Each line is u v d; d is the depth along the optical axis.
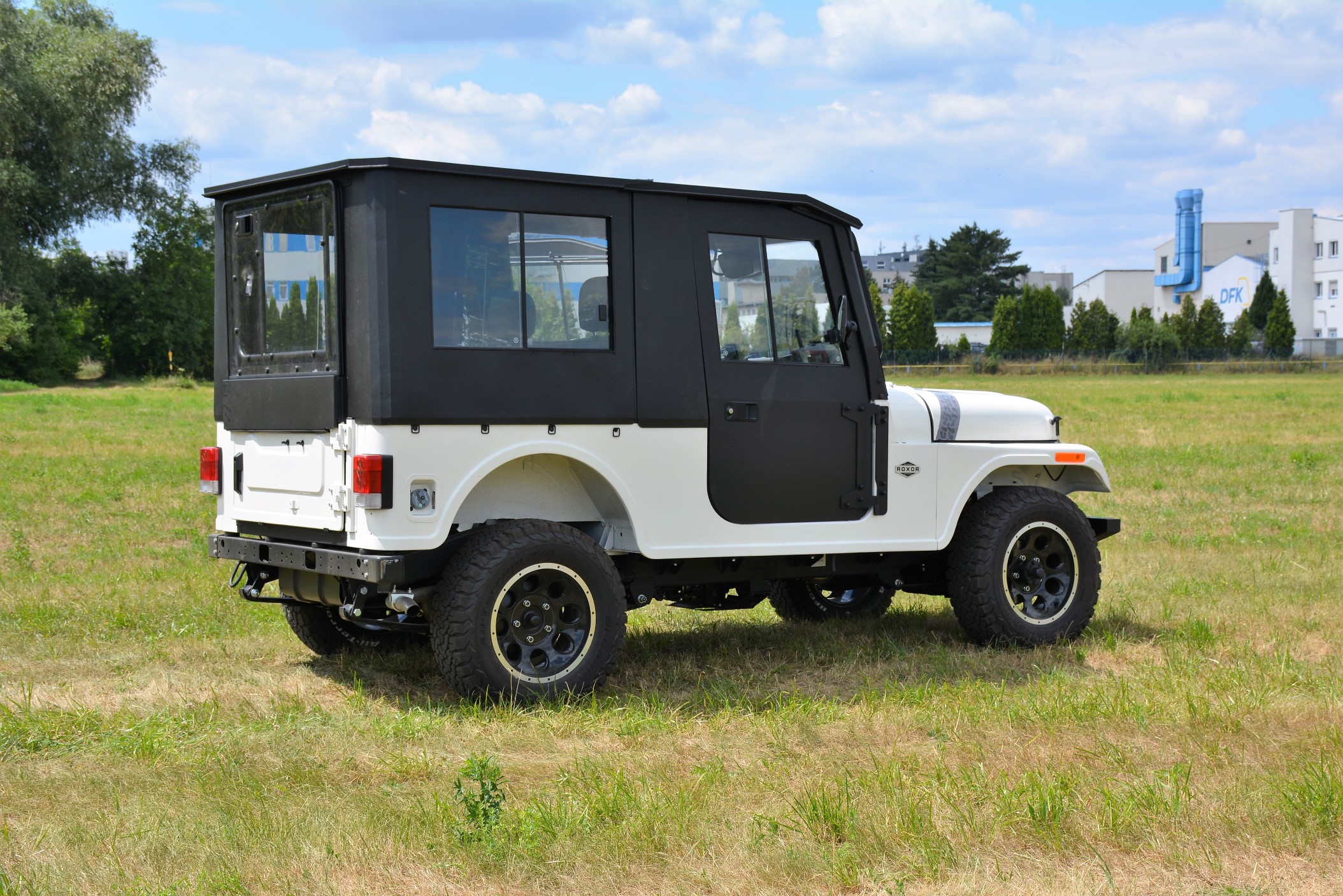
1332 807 4.19
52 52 53.44
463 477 5.48
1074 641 7.12
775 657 6.82
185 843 3.88
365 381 5.34
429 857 3.83
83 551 9.75
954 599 7.00
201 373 61.34
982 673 6.41
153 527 11.11
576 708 5.50
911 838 3.98
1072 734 5.22
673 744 5.11
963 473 6.88
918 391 7.16
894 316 78.12
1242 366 73.12
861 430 6.55
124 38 54.94
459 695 5.55
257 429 5.93
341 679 6.20
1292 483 15.56
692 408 6.04
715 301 6.16
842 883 3.71
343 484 5.47
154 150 57.81
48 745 4.90
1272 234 94.38
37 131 53.47
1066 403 37.12
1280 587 8.72
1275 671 6.20
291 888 3.60
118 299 59.09
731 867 3.81
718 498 6.16
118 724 5.20
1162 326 78.94
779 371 6.32
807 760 4.86
